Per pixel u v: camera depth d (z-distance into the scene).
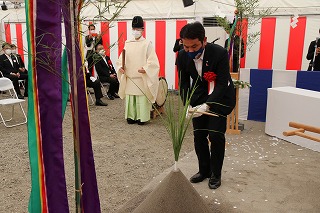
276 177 3.36
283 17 7.19
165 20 8.28
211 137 2.87
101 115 6.38
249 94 5.78
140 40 5.44
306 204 2.79
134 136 4.97
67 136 4.88
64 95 1.73
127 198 2.93
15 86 7.98
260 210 2.69
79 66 1.73
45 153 1.66
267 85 5.58
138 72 5.45
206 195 2.94
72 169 3.62
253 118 5.84
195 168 3.61
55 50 1.59
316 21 6.95
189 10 8.09
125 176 3.43
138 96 5.54
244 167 3.63
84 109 1.82
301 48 7.17
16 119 6.12
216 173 3.05
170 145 4.51
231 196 2.93
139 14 8.59
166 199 2.11
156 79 5.48
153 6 8.48
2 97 8.18
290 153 4.11
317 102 4.00
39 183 1.67
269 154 4.07
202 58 2.67
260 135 4.93
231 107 2.82
